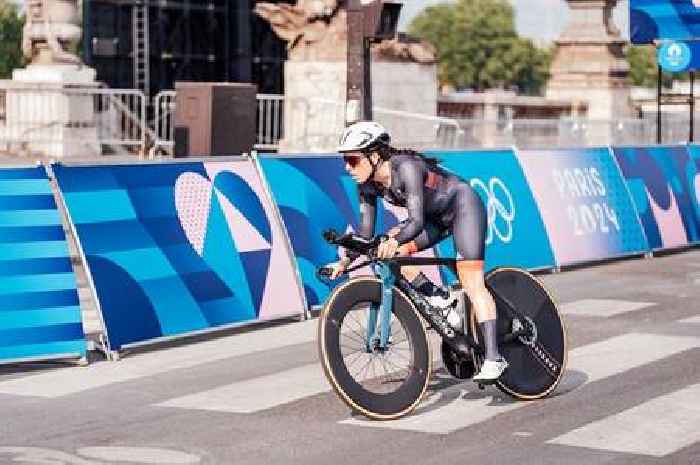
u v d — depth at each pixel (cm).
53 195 1938
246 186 2214
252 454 1414
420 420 1559
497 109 5834
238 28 6906
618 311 2327
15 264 1875
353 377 1588
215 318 2080
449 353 1650
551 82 6512
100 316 1930
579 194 2961
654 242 3155
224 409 1622
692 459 1385
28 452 1423
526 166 2844
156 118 4934
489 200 2703
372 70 4831
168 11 6644
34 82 4809
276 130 4822
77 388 1752
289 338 2098
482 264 1598
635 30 4116
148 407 1636
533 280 1666
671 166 3297
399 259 1583
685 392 1692
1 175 1903
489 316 1590
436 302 1608
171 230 2064
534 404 1636
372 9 2919
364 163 1558
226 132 3058
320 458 1396
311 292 2267
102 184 1998
